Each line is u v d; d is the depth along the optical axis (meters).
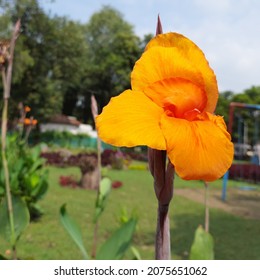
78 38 29.59
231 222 6.54
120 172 14.93
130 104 0.90
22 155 6.45
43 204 7.16
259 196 10.19
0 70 1.88
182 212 7.29
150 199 8.56
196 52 1.03
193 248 1.51
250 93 44.94
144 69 0.98
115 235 1.80
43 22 27.17
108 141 0.82
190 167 0.82
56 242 4.64
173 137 0.84
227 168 0.85
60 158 16.27
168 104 0.93
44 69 28.88
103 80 36.91
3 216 1.86
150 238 5.04
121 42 36.91
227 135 0.90
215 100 1.00
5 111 1.94
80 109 44.81
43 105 29.17
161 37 1.04
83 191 9.21
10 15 24.36
